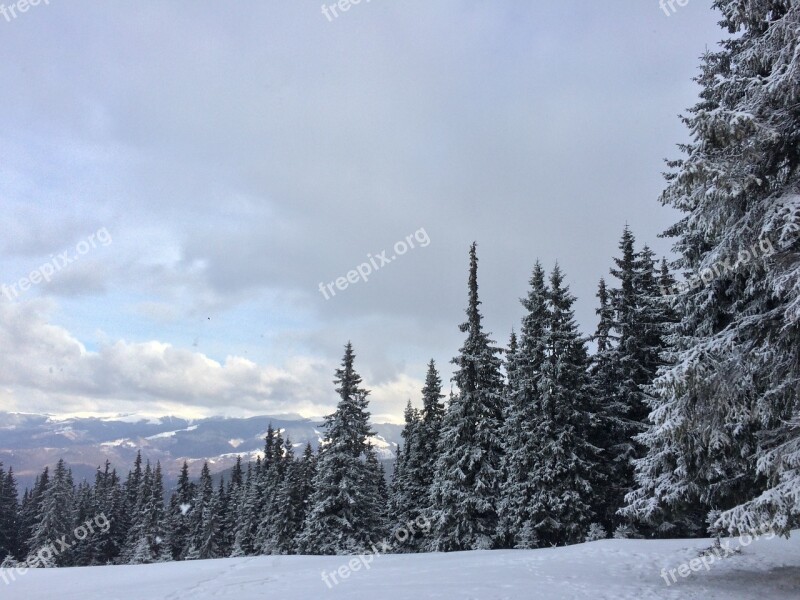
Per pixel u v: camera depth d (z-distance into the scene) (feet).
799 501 27.07
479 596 35.40
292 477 150.00
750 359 32.09
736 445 37.52
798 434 32.09
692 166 28.37
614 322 88.79
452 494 92.43
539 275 96.22
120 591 49.11
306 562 68.85
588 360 93.66
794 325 29.63
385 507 171.32
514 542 93.56
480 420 95.96
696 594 33.68
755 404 32.94
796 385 30.94
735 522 29.48
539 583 39.52
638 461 50.75
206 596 43.14
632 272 87.76
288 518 146.10
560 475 81.76
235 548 187.62
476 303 100.78
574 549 57.77
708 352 32.76
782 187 30.81
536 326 93.45
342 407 119.14
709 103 52.31
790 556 43.73
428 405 140.36
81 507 226.79
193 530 223.30
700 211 33.27
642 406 84.89
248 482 225.76
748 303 44.11
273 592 43.19
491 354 98.99
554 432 82.64
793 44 28.40
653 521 48.39
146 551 206.59
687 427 32.73
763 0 32.27
